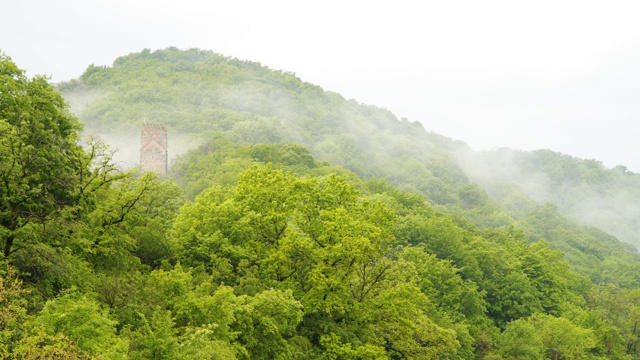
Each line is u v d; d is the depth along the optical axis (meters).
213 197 53.62
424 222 90.69
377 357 41.78
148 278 35.50
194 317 33.50
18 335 24.20
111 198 38.84
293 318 39.81
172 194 54.78
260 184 49.12
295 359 39.09
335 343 42.34
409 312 49.00
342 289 43.97
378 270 49.22
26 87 38.47
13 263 30.06
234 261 45.12
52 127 37.41
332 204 49.06
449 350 51.38
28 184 32.97
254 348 36.97
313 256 44.56
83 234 35.56
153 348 27.58
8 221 31.59
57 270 30.67
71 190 35.16
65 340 23.42
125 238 37.75
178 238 46.00
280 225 47.41
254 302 37.25
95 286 32.75
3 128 31.59
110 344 25.16
